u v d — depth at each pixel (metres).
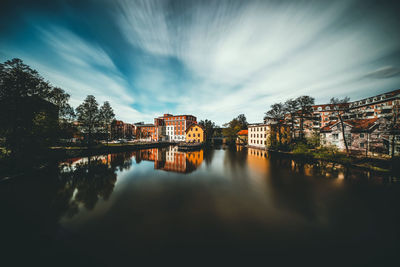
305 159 19.11
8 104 11.55
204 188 9.20
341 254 4.15
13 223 5.54
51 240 4.65
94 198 7.72
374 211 6.55
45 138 14.62
